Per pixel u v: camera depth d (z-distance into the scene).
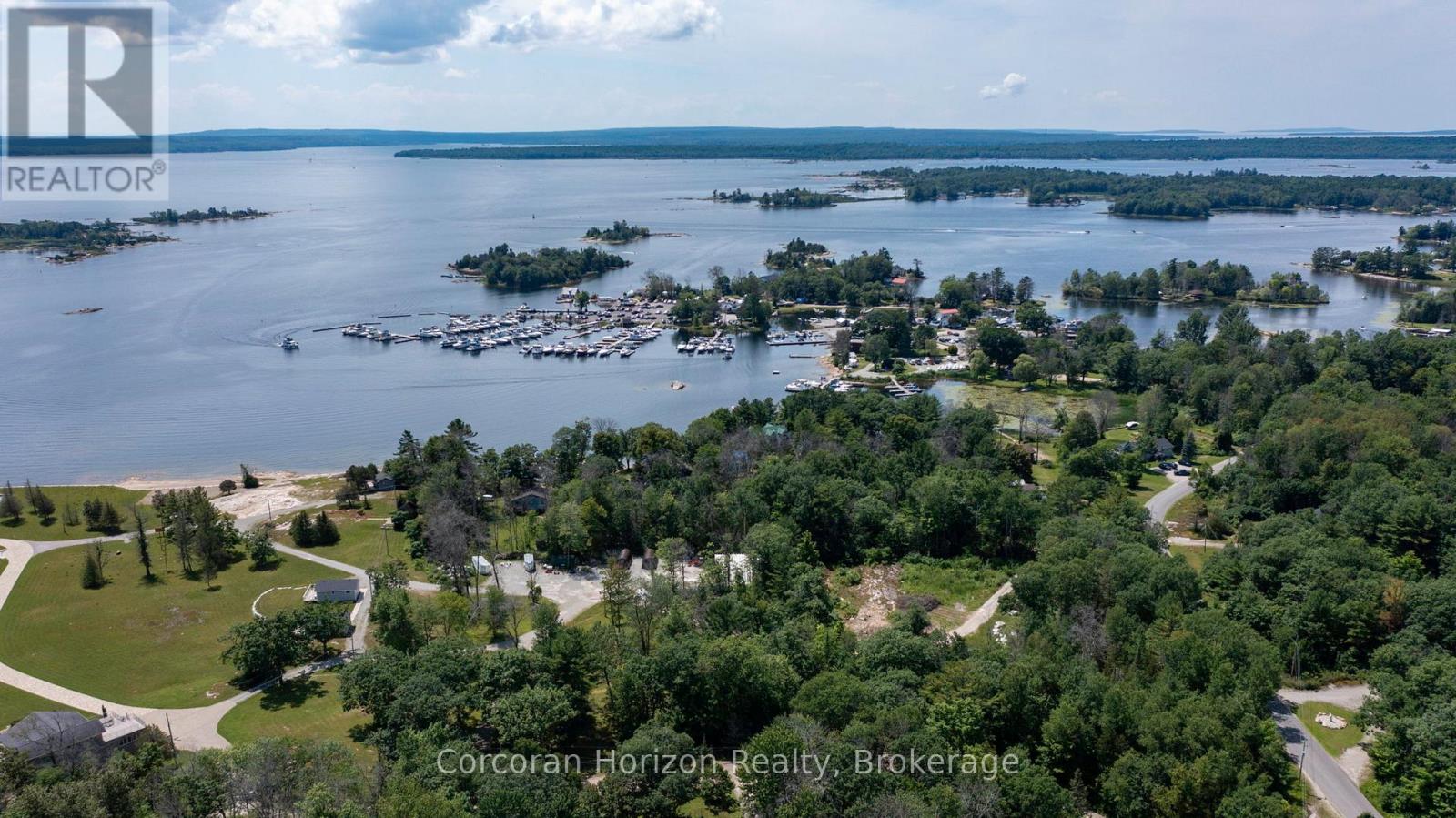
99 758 90.25
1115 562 113.75
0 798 78.50
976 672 92.19
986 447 180.75
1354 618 105.81
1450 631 101.31
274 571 143.50
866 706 86.94
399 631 112.25
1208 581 122.81
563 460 180.25
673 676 93.31
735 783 85.25
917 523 148.50
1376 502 132.00
